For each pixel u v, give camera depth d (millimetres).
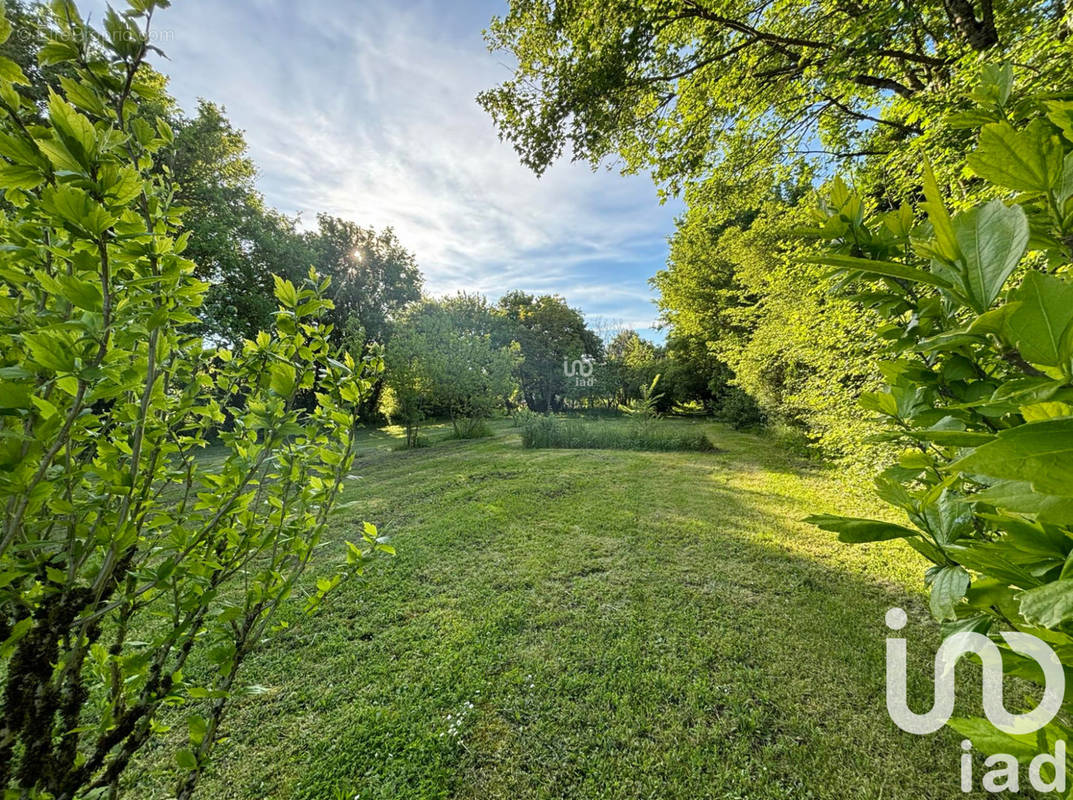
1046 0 2363
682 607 2986
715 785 1762
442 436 13555
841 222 703
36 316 782
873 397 673
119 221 760
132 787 1760
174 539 996
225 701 1129
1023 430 251
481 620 2891
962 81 2264
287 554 1223
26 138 727
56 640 776
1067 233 472
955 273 444
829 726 1996
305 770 1855
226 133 11172
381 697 2252
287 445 1284
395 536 4465
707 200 5289
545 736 2006
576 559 3787
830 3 3246
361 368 1457
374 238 21297
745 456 8180
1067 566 378
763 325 7609
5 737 729
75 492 982
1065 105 480
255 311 11797
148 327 800
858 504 4742
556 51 4215
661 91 4375
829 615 2857
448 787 1784
